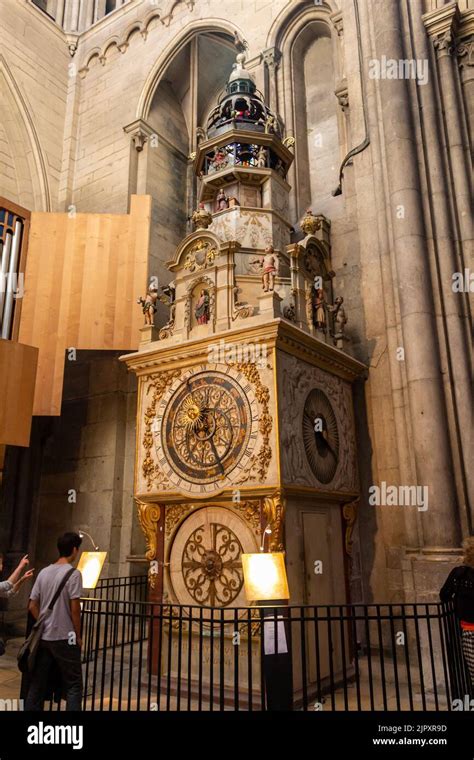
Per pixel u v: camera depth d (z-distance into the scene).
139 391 7.54
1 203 9.56
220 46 13.08
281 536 5.98
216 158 9.33
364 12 9.66
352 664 6.88
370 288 8.65
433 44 8.73
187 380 7.07
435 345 7.42
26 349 8.73
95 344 9.57
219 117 9.85
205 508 6.66
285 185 9.22
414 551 7.02
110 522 10.26
